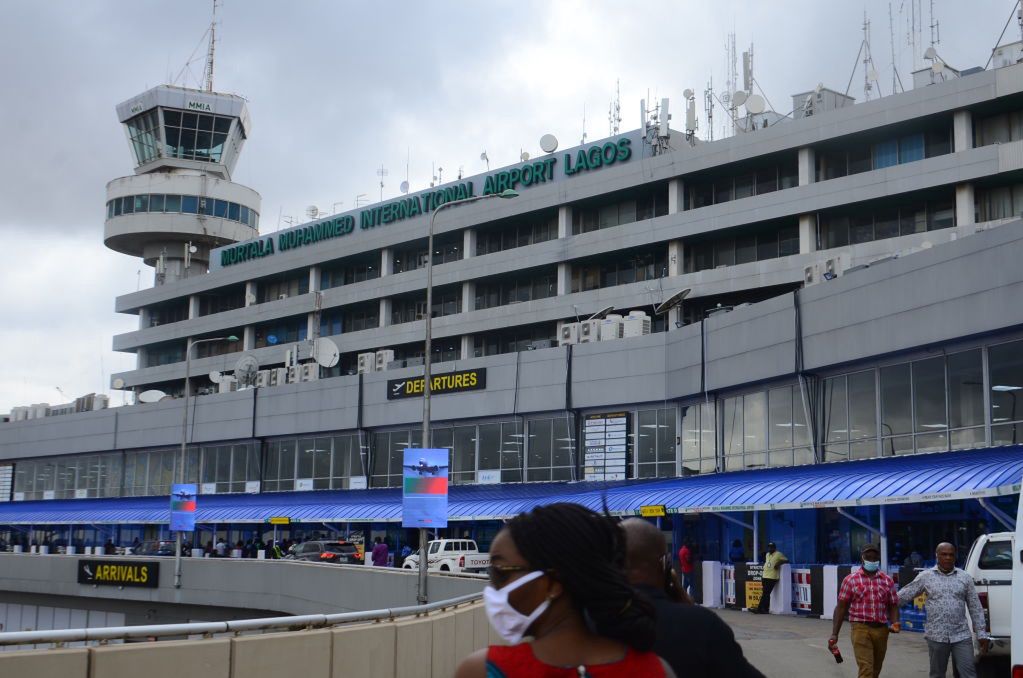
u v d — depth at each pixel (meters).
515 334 69.06
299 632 11.30
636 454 51.84
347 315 80.94
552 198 66.00
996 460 28.66
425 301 75.31
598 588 2.96
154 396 82.12
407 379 63.50
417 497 32.00
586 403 53.91
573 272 66.31
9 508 93.06
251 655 10.32
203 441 76.50
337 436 68.31
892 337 35.81
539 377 56.47
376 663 12.85
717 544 42.81
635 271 63.47
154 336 94.25
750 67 66.00
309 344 79.06
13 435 94.69
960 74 56.19
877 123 51.78
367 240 77.69
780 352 41.69
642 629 2.98
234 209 102.12
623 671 2.92
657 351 50.91
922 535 33.19
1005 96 47.94
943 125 51.16
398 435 64.75
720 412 46.72
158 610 51.25
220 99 102.06
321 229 82.12
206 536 75.75
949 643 13.29
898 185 50.69
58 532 89.31
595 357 53.88
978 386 32.91
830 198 52.97
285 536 69.75
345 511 60.47
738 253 58.38
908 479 29.97
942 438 34.16
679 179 60.25
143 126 103.06
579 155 66.50
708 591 33.84
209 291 91.12
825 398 39.91
